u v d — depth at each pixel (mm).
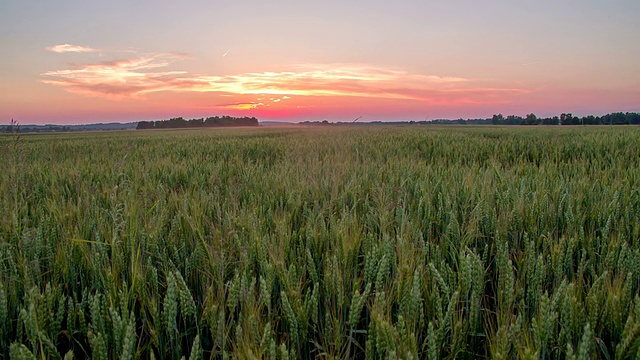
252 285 1554
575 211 2812
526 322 1536
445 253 2289
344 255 1934
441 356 1437
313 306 1552
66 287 1877
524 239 2260
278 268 1750
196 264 2057
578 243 2391
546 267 2020
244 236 2230
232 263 2012
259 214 2871
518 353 1280
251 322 1365
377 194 3381
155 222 2432
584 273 2154
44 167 6199
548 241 2303
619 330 1435
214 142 15117
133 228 2150
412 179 4523
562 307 1420
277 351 1441
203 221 2719
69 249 2119
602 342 1411
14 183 4160
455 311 1588
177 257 2160
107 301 1559
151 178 4980
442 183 3789
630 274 1548
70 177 4930
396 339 1267
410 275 1640
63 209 2850
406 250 1891
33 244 2098
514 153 8719
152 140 20516
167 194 3863
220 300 1630
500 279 1753
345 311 1706
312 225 2543
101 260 1906
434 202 3416
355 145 11188
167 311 1536
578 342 1330
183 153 10930
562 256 1959
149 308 1597
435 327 1518
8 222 2496
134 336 1373
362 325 1850
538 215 2719
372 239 2143
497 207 3098
